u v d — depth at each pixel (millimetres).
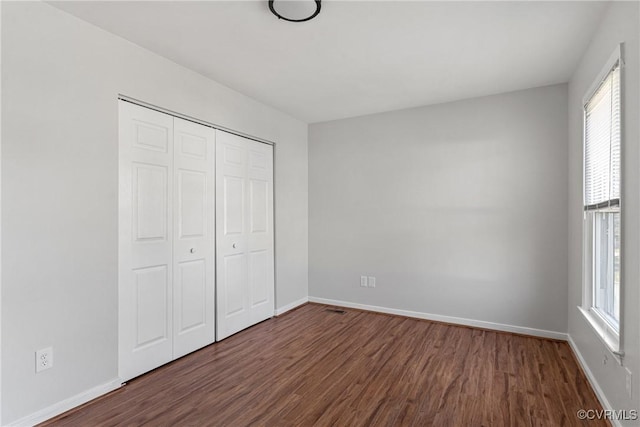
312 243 4707
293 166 4414
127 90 2461
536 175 3375
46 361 2006
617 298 2098
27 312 1932
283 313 4207
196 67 2922
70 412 2092
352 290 4422
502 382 2473
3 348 1837
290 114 4277
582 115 2688
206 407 2168
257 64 2861
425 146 3936
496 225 3562
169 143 2822
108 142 2352
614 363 1938
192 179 3033
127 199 2494
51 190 2043
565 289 3254
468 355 2941
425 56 2723
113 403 2203
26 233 1933
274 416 2078
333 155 4531
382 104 3898
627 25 1761
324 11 2109
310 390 2381
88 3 2025
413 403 2215
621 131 1805
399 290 4109
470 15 2156
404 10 2100
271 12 2125
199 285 3094
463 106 3727
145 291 2621
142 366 2592
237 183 3551
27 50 1941
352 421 2029
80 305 2180
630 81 1720
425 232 3943
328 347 3137
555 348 3074
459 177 3752
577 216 2865
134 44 2514
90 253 2238
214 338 3256
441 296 3857
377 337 3387
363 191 4328
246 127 3604
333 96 3631
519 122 3451
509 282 3502
